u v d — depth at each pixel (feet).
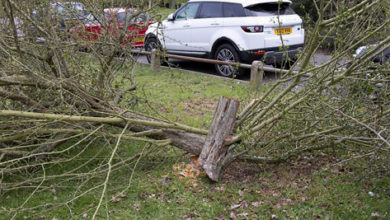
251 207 10.92
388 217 10.23
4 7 10.60
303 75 12.00
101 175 12.22
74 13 14.30
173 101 21.24
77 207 10.94
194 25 28.22
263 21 24.31
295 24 25.50
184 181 12.23
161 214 10.58
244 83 24.40
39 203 11.18
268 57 24.62
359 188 11.70
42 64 13.70
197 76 27.17
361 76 11.45
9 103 14.96
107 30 14.56
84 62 14.85
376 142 11.76
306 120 12.14
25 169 12.25
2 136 12.36
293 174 12.83
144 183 12.21
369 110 12.03
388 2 10.33
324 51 20.92
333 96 12.13
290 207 10.86
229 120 11.86
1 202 11.27
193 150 12.77
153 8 15.02
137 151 14.44
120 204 11.07
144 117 13.42
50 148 12.88
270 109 12.61
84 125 13.48
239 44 25.23
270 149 13.35
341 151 13.87
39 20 13.21
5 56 12.75
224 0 26.27
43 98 13.33
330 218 10.28
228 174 12.94
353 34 11.20
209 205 10.99
